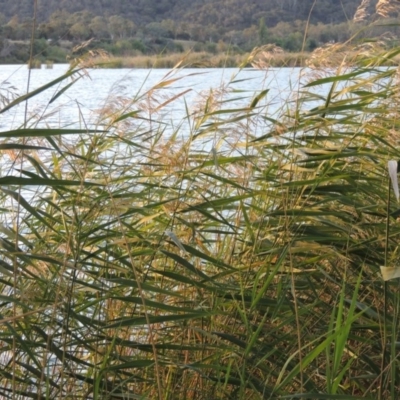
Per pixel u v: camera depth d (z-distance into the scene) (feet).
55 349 7.80
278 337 8.69
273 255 8.96
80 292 9.26
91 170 10.05
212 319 8.59
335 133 10.85
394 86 10.23
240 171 10.19
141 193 9.41
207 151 10.44
